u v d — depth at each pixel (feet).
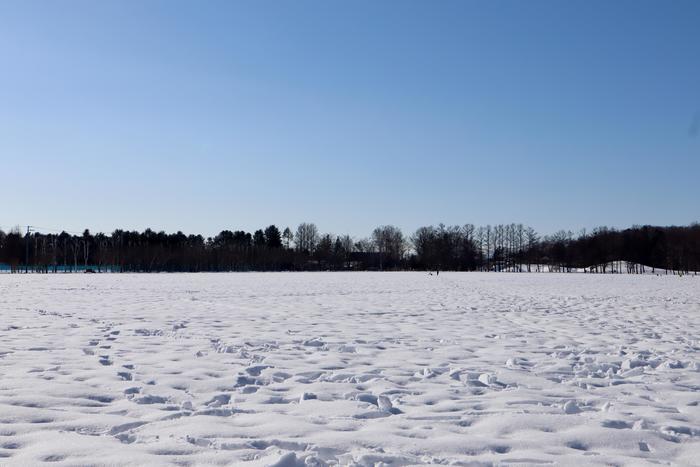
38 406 18.71
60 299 74.59
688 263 321.52
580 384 24.02
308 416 18.02
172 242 438.40
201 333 39.70
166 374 24.62
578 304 73.10
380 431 16.19
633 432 16.29
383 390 22.17
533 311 62.28
